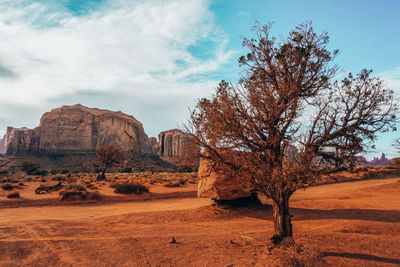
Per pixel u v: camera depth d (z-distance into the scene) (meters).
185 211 16.67
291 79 7.27
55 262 7.02
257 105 7.36
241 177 7.59
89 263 6.96
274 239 7.51
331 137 6.97
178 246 8.68
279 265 6.35
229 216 15.33
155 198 27.19
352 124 6.84
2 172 89.62
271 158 7.59
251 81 7.79
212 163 8.62
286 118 7.16
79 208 20.03
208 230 11.78
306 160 6.91
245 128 7.38
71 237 9.84
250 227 12.45
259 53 7.66
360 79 7.15
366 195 23.23
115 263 6.99
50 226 11.91
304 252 6.80
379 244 8.03
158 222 13.98
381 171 45.22
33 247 8.37
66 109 169.50
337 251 7.42
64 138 151.38
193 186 39.22
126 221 14.15
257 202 18.30
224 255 7.57
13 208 19.62
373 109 6.83
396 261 6.45
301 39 7.23
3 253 7.65
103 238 9.80
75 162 133.62
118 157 53.81
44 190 29.22
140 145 181.88
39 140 146.25
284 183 7.22
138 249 8.29
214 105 7.50
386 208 16.00
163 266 6.77
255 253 7.59
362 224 11.29
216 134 7.20
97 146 158.88
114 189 32.25
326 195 24.53
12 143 171.38
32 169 81.62
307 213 15.58
